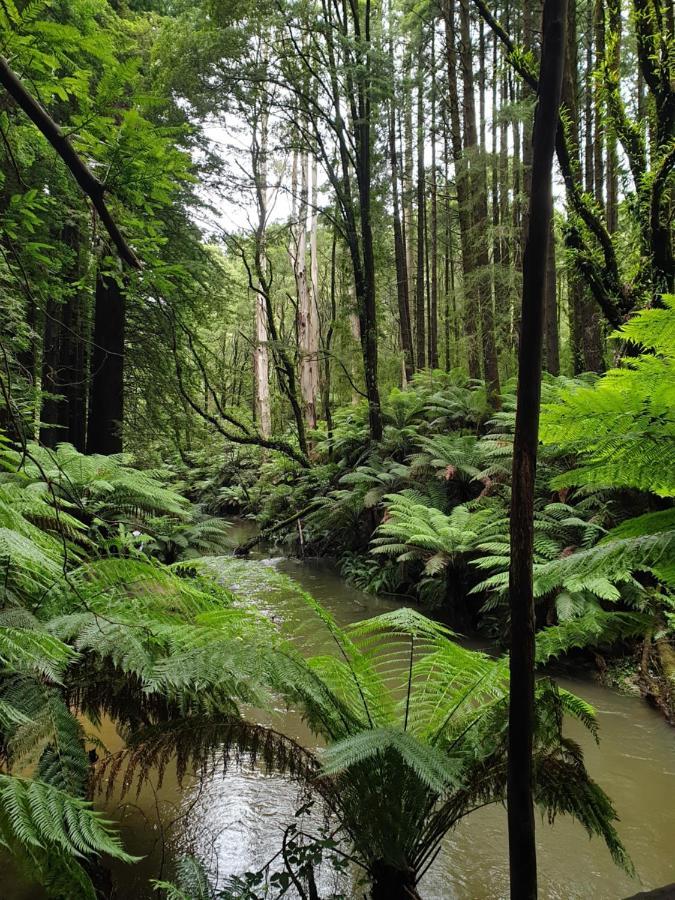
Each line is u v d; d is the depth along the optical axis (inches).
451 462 303.9
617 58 170.9
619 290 168.6
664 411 44.4
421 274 564.7
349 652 92.2
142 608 98.3
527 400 43.1
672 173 145.3
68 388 376.8
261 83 355.6
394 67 354.6
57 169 156.2
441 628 98.9
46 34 50.6
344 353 428.1
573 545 207.5
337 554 401.4
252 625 91.8
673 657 168.7
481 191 376.8
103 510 241.9
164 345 365.7
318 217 515.2
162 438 398.6
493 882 92.9
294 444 588.1
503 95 476.7
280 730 142.1
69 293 166.9
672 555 44.9
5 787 52.2
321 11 353.4
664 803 117.9
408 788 79.8
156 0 384.5
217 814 105.4
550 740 80.1
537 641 95.2
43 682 78.5
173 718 89.8
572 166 167.6
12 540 69.9
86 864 75.7
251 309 858.8
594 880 94.0
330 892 87.8
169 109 308.2
